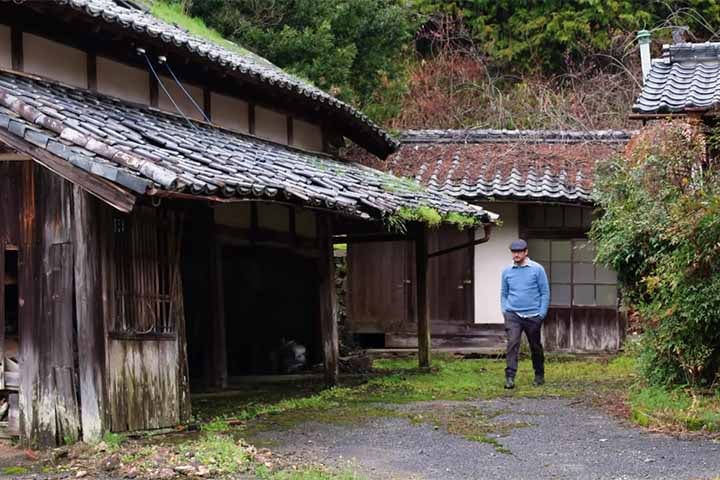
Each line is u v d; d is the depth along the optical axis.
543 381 10.91
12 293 7.91
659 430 7.42
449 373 12.20
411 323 15.16
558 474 5.96
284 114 12.16
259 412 8.71
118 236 7.26
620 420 8.02
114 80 9.30
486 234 12.27
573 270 14.70
